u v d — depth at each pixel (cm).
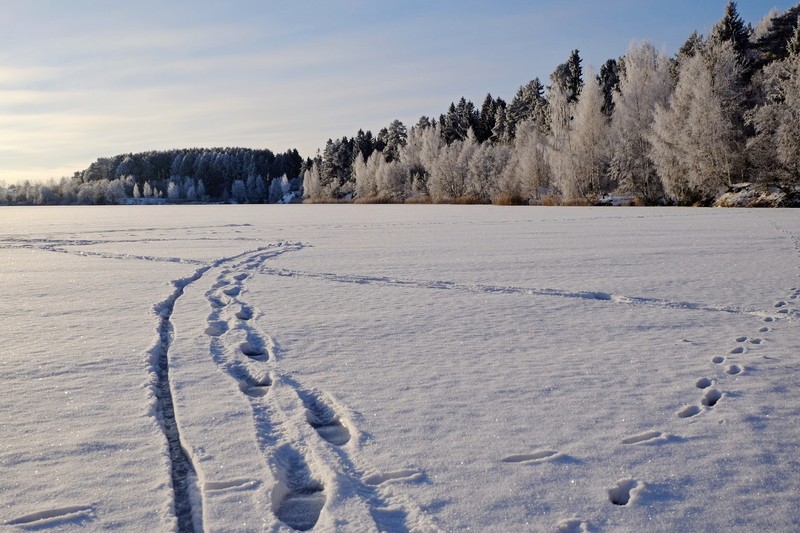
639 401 404
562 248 1417
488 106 8988
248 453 326
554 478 296
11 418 380
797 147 3186
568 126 4803
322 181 9694
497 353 529
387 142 10150
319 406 409
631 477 296
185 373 473
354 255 1353
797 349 519
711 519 257
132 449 333
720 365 482
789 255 1179
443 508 268
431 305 757
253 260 1288
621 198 4297
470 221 2597
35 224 2858
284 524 256
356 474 304
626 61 4459
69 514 263
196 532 254
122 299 819
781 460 312
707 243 1448
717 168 3497
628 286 872
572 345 553
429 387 438
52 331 624
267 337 589
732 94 3519
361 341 576
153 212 4734
